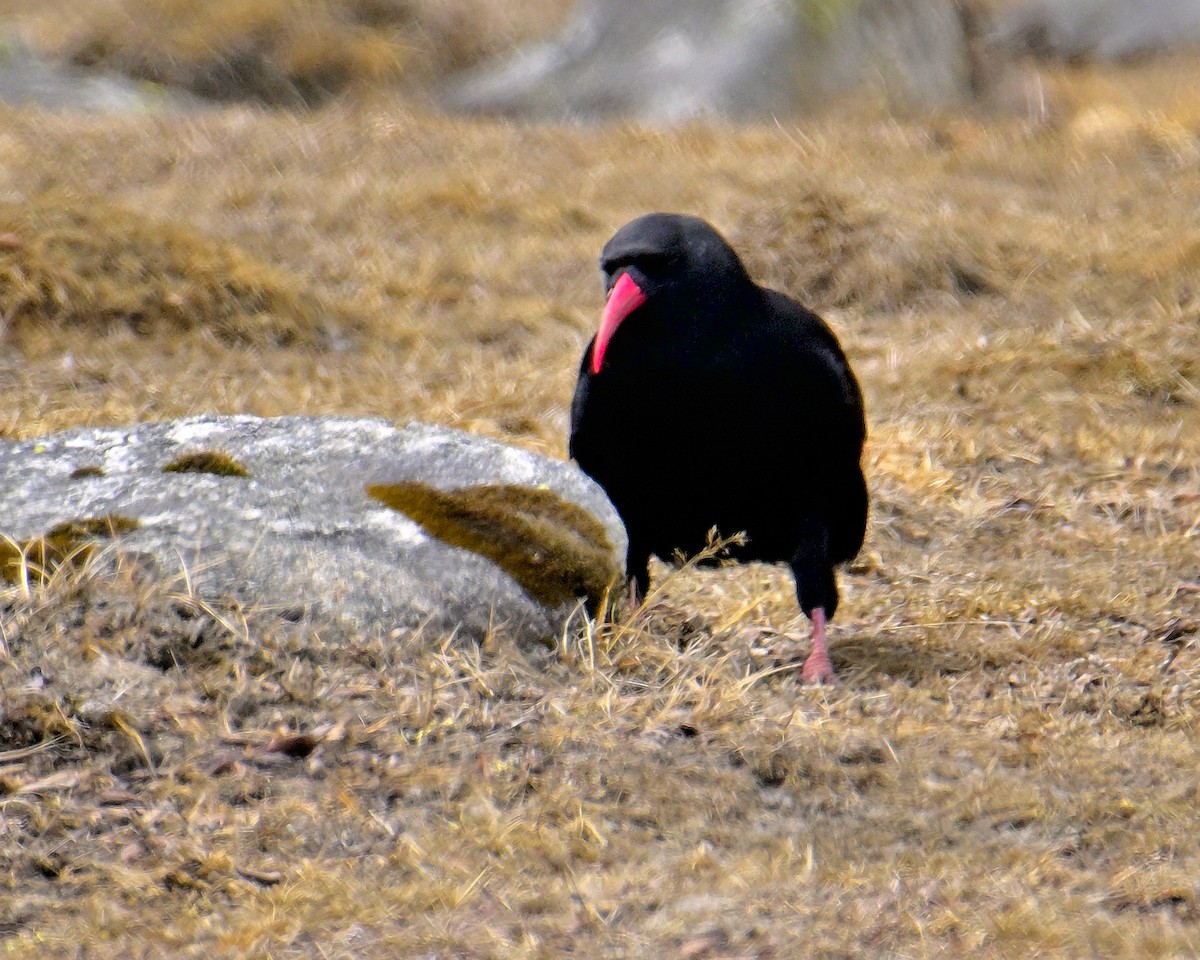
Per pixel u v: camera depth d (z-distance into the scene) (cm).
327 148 2961
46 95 3538
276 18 3962
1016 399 1909
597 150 3045
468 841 875
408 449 1156
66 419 1667
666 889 830
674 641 1183
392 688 999
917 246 2348
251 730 952
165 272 2042
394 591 1062
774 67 3638
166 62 3816
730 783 946
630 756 962
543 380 1936
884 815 928
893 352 2052
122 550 1052
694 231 1145
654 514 1200
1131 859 881
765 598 1317
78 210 2086
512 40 4097
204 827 879
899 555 1499
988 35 4253
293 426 1183
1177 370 1952
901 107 3631
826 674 1141
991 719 1082
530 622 1091
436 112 3700
